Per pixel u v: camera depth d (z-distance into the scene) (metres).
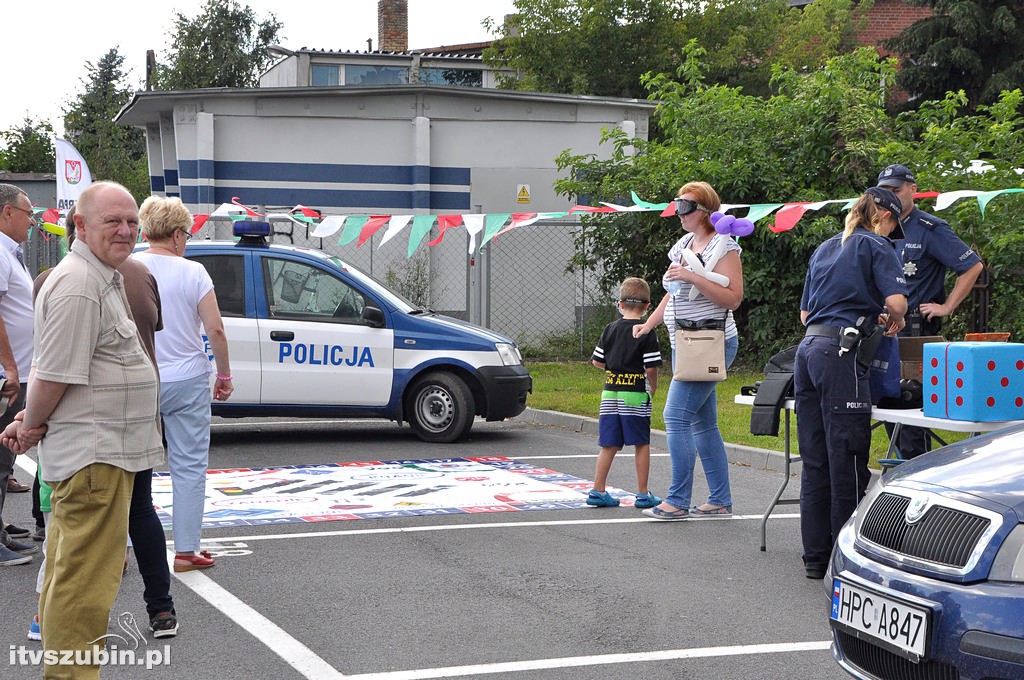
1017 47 29.75
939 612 3.49
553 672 4.47
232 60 44.56
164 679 4.38
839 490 5.78
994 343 5.36
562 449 10.56
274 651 4.71
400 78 30.14
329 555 6.38
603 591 5.68
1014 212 12.13
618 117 19.31
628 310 7.70
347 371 10.49
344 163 18.52
